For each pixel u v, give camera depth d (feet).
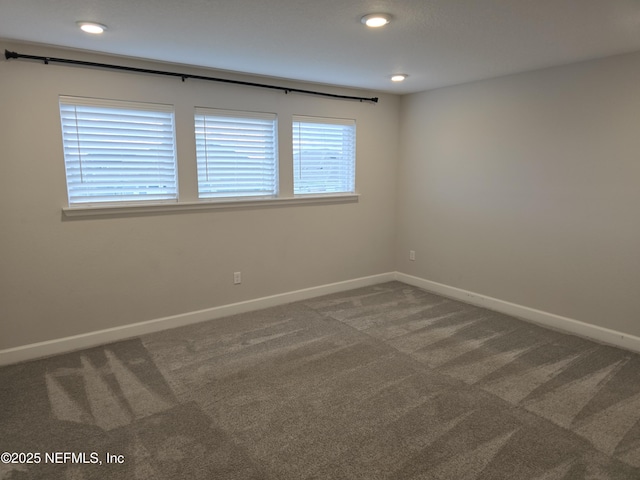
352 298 14.82
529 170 12.20
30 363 9.82
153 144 11.22
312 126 14.12
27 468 6.40
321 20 7.66
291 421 7.58
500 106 12.74
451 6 6.95
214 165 12.26
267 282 13.79
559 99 11.28
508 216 12.91
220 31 8.32
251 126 12.80
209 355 10.24
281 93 13.10
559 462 6.48
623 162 10.25
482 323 12.34
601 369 9.45
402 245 16.81
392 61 10.75
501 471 6.30
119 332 11.18
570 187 11.32
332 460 6.57
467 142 13.84
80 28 8.14
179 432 7.27
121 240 10.96
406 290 15.79
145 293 11.50
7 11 7.22
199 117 11.78
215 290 12.72
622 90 10.07
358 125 15.14
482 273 13.91
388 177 16.35
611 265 10.71
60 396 8.39
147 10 7.18
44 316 10.18
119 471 6.34
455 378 9.10
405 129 16.05
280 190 13.60
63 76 9.73
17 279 9.77
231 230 12.78
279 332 11.69
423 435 7.16
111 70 10.28
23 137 9.48
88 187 10.47
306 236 14.47
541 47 9.46
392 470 6.35
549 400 8.20
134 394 8.47
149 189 11.35
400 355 10.23
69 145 10.09
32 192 9.71
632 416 7.66
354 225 15.69
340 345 10.82
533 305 12.55
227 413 7.83
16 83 9.26
